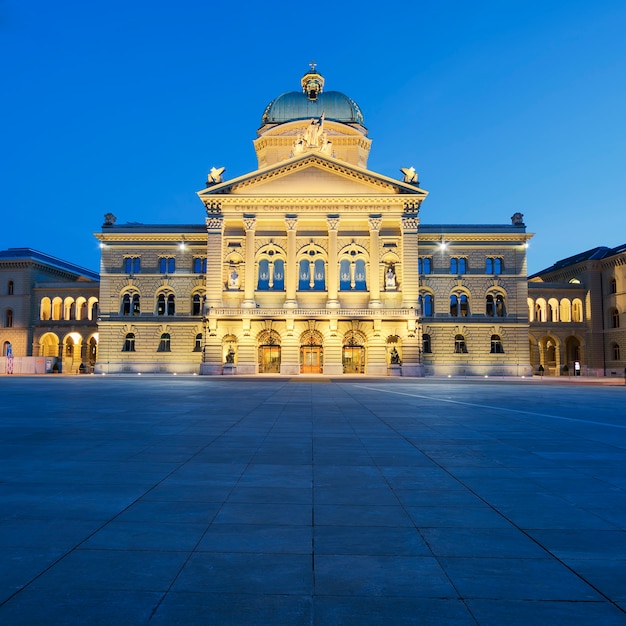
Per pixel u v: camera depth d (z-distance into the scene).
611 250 87.50
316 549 7.47
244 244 72.69
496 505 9.59
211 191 71.56
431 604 5.93
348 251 72.56
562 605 5.91
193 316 76.94
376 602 5.97
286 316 69.44
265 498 9.97
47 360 80.88
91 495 10.12
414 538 7.91
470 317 77.00
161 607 5.83
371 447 15.30
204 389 41.28
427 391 40.56
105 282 78.00
